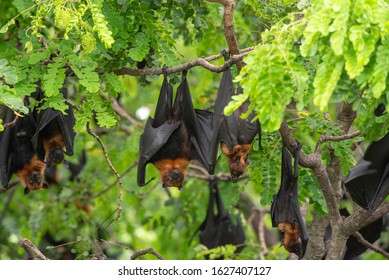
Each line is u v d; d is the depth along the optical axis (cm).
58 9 870
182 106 1112
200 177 1599
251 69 730
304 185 1130
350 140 1099
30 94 1013
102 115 990
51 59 998
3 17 1162
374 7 691
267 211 1630
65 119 1074
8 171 1161
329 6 696
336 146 1088
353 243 1313
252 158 1118
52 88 947
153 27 1031
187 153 1141
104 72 1031
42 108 973
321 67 701
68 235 1744
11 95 870
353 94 766
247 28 1390
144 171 1117
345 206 1290
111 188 1708
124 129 1684
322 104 684
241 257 1516
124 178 1730
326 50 729
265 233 2011
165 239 1822
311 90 825
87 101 1002
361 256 1708
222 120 1023
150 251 1091
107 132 1652
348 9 682
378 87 682
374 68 689
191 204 1708
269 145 1112
